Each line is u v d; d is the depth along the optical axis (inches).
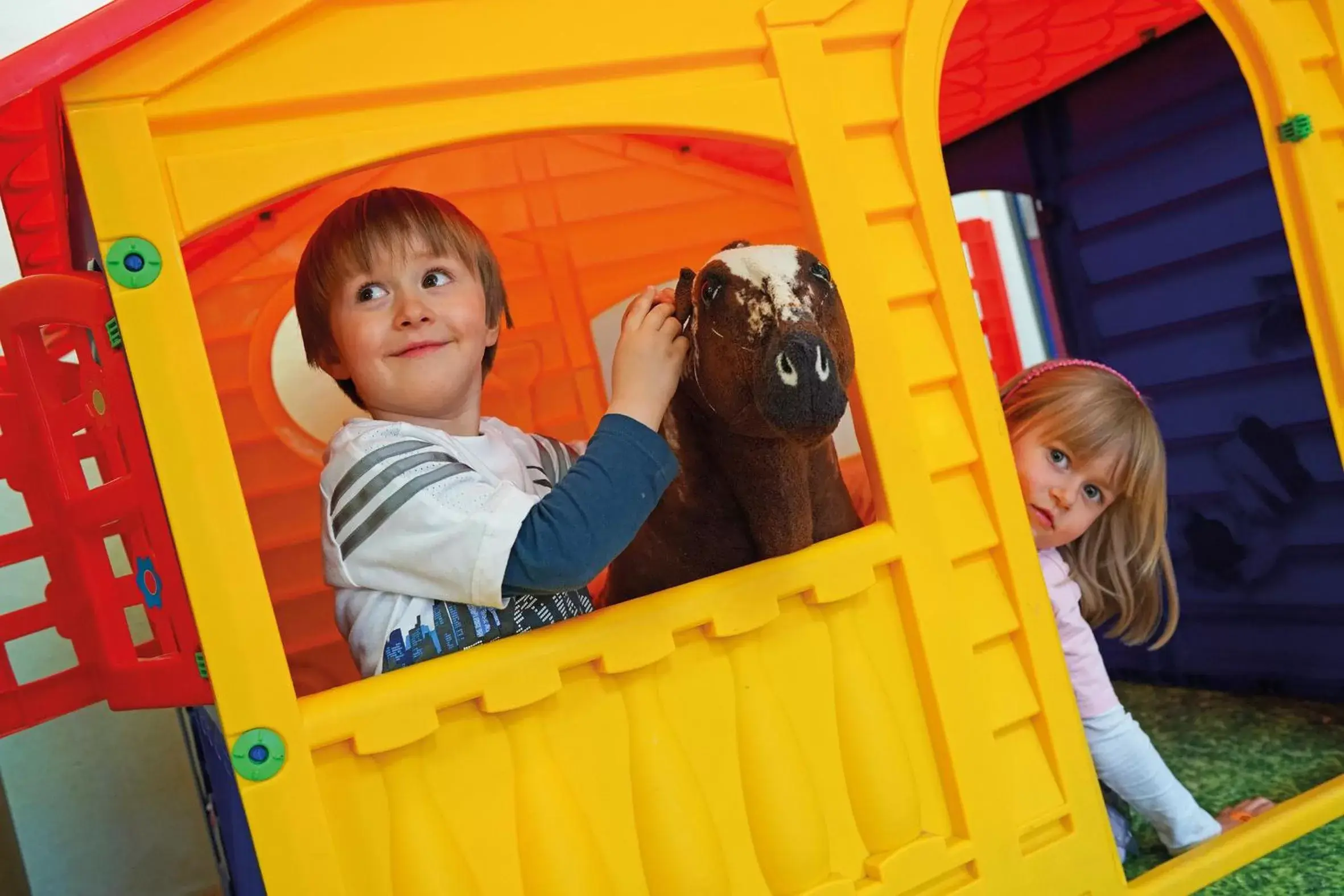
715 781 35.5
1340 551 62.5
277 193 31.7
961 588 41.0
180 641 38.0
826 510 42.0
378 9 33.4
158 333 29.7
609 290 76.7
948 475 41.6
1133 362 74.8
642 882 34.0
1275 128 52.5
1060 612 52.6
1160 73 68.7
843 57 41.2
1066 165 77.0
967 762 39.1
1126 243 73.9
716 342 33.6
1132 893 41.5
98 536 46.2
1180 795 50.0
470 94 34.7
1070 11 60.5
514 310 74.2
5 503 69.5
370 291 41.7
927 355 41.5
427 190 72.1
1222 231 67.3
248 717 29.6
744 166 80.9
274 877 29.4
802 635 37.7
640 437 34.4
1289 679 65.6
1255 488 67.0
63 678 48.1
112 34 28.9
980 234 106.3
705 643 36.0
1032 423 56.3
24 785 69.3
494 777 32.6
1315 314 52.7
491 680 32.1
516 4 35.2
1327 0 53.9
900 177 41.9
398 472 36.3
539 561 32.9
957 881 38.7
